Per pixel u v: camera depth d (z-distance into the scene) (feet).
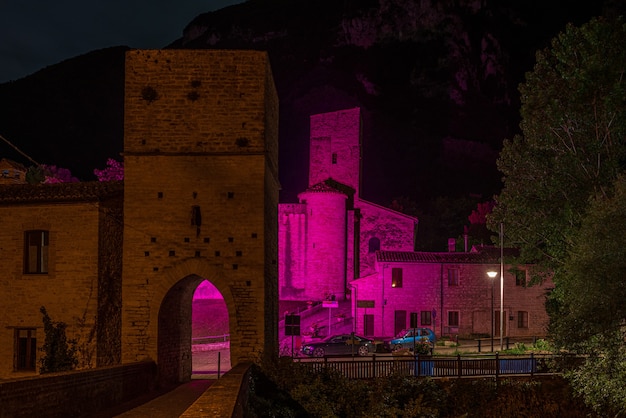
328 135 254.27
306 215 232.32
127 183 82.74
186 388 80.79
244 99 83.20
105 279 84.23
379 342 143.23
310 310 196.34
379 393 79.46
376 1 481.46
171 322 86.02
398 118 441.68
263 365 75.92
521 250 132.67
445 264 167.53
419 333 139.33
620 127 112.47
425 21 467.11
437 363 91.86
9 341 84.38
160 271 81.76
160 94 83.61
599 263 75.05
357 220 241.96
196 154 82.79
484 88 469.98
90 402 58.08
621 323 77.36
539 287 168.14
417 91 454.40
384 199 400.06
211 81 83.56
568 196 118.83
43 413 49.11
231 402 35.42
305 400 71.82
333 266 229.04
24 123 446.60
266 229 84.69
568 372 82.58
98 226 83.56
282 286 229.66
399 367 88.74
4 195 86.58
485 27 476.95
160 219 82.38
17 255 85.05
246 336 80.79
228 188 82.38
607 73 114.11
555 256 122.83
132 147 83.10
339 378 80.84
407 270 167.12
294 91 467.11
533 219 126.31
